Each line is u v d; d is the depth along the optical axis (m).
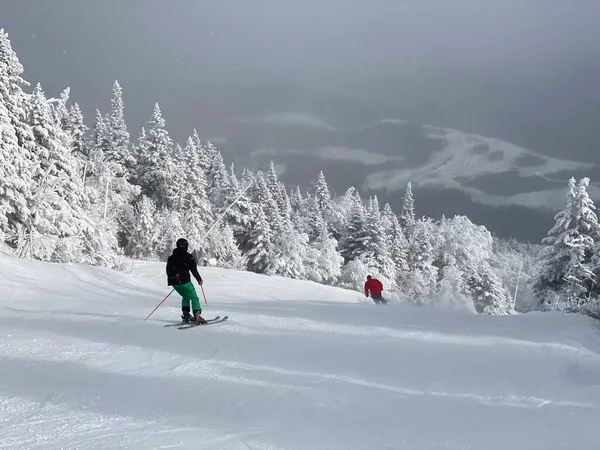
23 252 24.78
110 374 5.56
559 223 34.91
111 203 44.50
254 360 6.40
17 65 26.62
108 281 18.47
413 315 11.09
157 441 3.61
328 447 3.61
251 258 51.97
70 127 44.00
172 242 46.75
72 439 3.62
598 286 33.06
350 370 5.96
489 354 6.91
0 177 23.59
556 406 4.74
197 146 63.09
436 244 66.88
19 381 5.15
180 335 8.16
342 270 56.34
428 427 4.12
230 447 3.54
